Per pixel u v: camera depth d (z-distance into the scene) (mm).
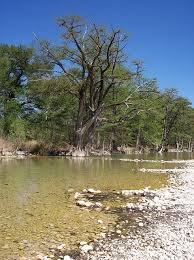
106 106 54312
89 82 52500
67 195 17984
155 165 39125
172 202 16188
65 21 49125
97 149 67812
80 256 9672
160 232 11586
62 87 53219
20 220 13047
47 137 54688
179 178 25750
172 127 105125
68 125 59156
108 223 12844
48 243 10680
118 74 55906
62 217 13578
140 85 58469
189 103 97125
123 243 10617
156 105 66000
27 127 54938
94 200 16922
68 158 46719
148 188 20406
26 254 9789
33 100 59969
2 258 9469
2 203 15781
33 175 25766
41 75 59250
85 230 11977
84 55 50969
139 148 84688
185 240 10695
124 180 24109
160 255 9523
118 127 72000
